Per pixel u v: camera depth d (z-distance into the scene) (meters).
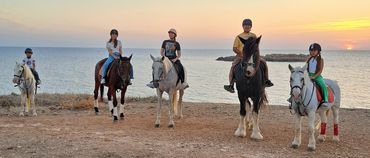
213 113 14.01
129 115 13.40
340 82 42.25
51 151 7.66
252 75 8.79
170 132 10.18
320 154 8.04
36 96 18.48
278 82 43.06
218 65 93.38
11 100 17.05
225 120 12.42
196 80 48.59
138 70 73.75
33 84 13.30
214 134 9.98
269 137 9.72
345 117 13.10
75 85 44.34
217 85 42.06
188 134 9.94
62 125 11.19
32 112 14.02
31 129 10.35
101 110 14.82
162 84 10.98
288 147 8.63
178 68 11.36
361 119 12.69
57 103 17.19
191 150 8.02
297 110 8.47
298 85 7.75
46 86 42.66
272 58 120.44
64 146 8.09
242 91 9.37
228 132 10.32
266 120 12.47
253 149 8.36
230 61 125.00
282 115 13.55
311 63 8.70
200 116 13.30
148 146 8.25
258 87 9.20
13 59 132.62
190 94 33.88
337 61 112.94
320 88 8.52
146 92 36.31
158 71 10.52
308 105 8.19
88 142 8.52
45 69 78.25
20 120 12.10
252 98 9.34
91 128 10.71
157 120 11.16
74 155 7.37
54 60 135.12
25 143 8.35
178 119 12.52
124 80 11.59
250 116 10.66
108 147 8.01
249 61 8.75
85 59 150.12
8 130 10.10
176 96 12.27
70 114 13.76
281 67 76.88
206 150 8.06
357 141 9.39
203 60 135.62
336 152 8.26
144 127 10.98
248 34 9.95
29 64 14.07
